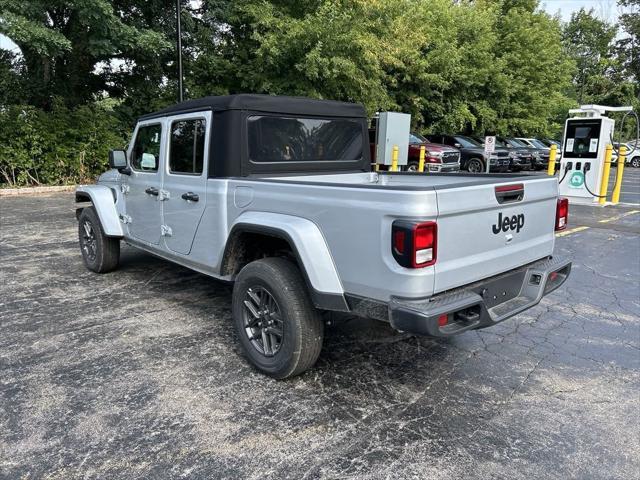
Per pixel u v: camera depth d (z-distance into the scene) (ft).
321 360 11.69
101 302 15.20
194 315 14.25
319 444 8.46
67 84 46.47
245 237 11.48
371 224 8.56
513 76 82.02
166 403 9.61
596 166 35.91
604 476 7.80
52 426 8.77
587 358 11.98
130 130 48.11
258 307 10.80
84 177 43.16
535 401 10.00
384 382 10.68
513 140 73.92
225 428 8.85
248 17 46.83
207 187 12.08
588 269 19.75
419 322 8.04
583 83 138.51
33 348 11.87
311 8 47.70
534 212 10.85
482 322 9.00
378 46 49.80
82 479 7.47
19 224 27.09
